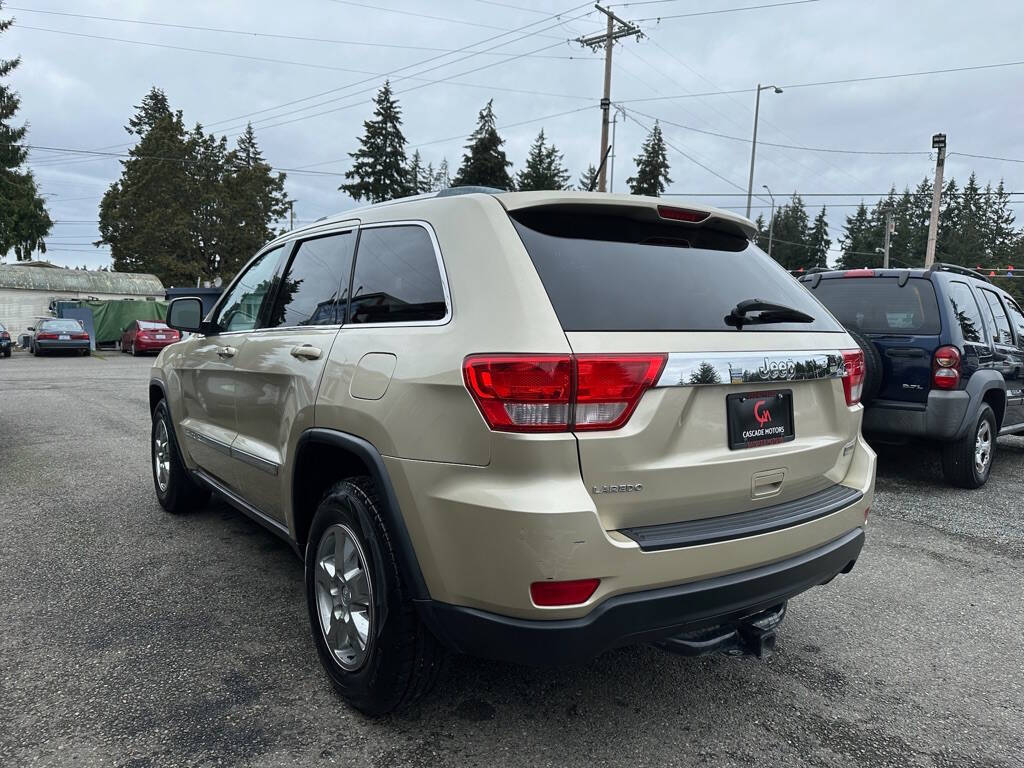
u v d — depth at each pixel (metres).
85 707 2.67
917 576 4.31
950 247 87.56
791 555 2.53
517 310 2.18
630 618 2.15
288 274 3.59
